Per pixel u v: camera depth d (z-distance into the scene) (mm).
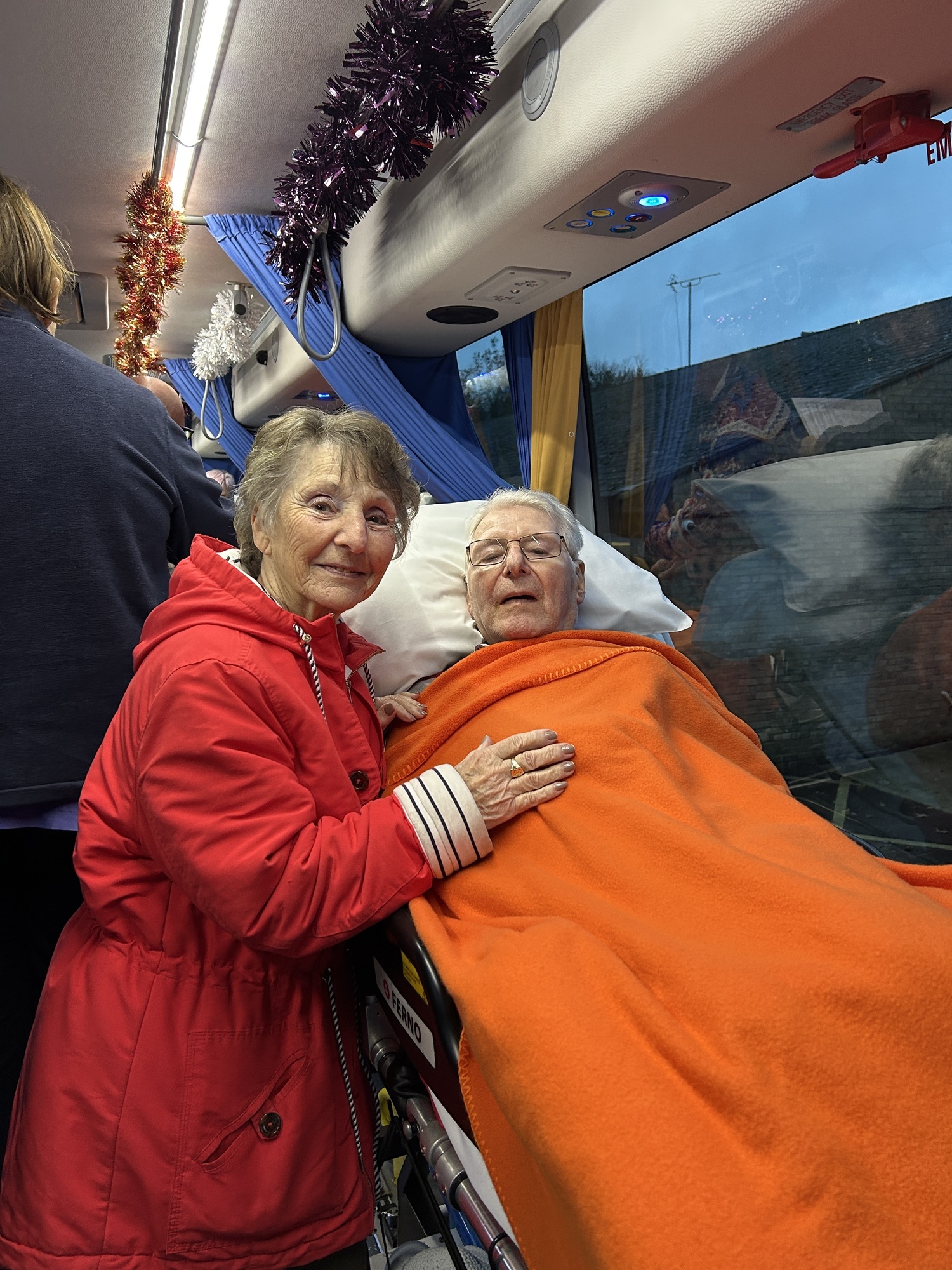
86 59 2248
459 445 3029
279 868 938
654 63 1439
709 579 2533
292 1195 1027
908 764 2033
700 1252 627
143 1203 986
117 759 1052
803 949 857
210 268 4055
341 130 1994
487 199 1972
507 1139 863
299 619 1097
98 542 1344
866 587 2061
